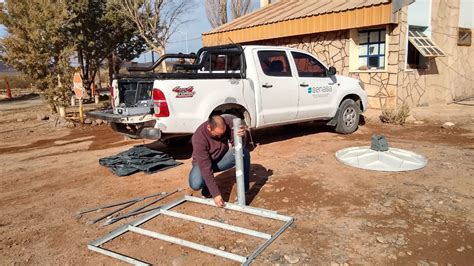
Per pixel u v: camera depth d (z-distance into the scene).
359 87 8.37
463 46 13.20
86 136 9.79
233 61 7.02
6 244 3.78
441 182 4.85
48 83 12.77
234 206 4.27
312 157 6.31
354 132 8.39
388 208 4.12
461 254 3.19
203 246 3.41
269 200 4.53
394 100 10.59
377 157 5.81
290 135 8.31
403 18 10.30
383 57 10.83
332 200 4.42
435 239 3.44
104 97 21.81
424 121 9.54
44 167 6.67
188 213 4.30
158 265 3.25
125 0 16.69
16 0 12.55
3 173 6.39
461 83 13.34
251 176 5.43
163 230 3.92
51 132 10.69
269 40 13.99
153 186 5.30
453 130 8.41
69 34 19.55
